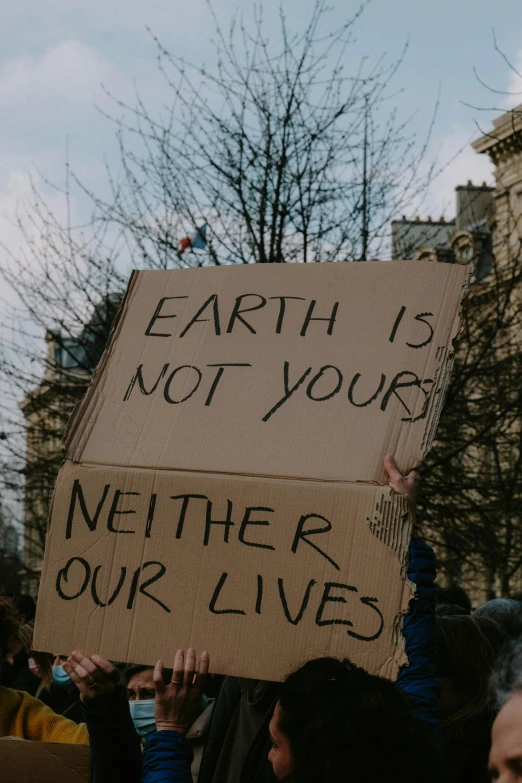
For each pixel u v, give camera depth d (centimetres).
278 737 183
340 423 223
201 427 229
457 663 252
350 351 234
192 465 223
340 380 230
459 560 1036
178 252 1024
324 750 170
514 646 134
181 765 202
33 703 275
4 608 284
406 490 211
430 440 218
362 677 184
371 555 206
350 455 217
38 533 1175
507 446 1104
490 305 1031
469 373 973
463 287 236
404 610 202
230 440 226
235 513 216
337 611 205
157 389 240
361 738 170
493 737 121
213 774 261
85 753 235
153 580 217
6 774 233
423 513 997
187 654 210
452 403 988
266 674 206
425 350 230
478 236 1097
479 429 1028
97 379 245
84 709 219
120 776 218
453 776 176
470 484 1007
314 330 240
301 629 206
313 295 245
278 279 251
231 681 270
